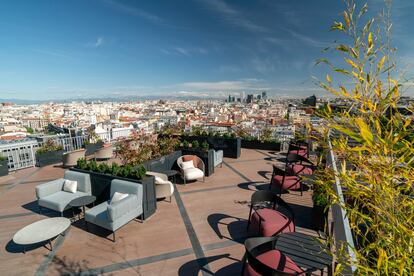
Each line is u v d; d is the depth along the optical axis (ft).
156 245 9.87
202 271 8.37
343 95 3.03
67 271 8.43
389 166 2.79
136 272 8.35
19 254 9.38
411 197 2.83
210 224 11.48
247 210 12.87
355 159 3.11
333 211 6.81
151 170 16.81
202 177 18.06
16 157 22.13
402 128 2.63
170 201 14.10
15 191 16.38
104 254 9.33
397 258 2.77
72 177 13.60
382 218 3.01
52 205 12.08
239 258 9.04
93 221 10.57
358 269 2.99
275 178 14.96
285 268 6.63
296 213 12.32
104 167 13.71
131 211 11.03
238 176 18.62
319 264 6.72
